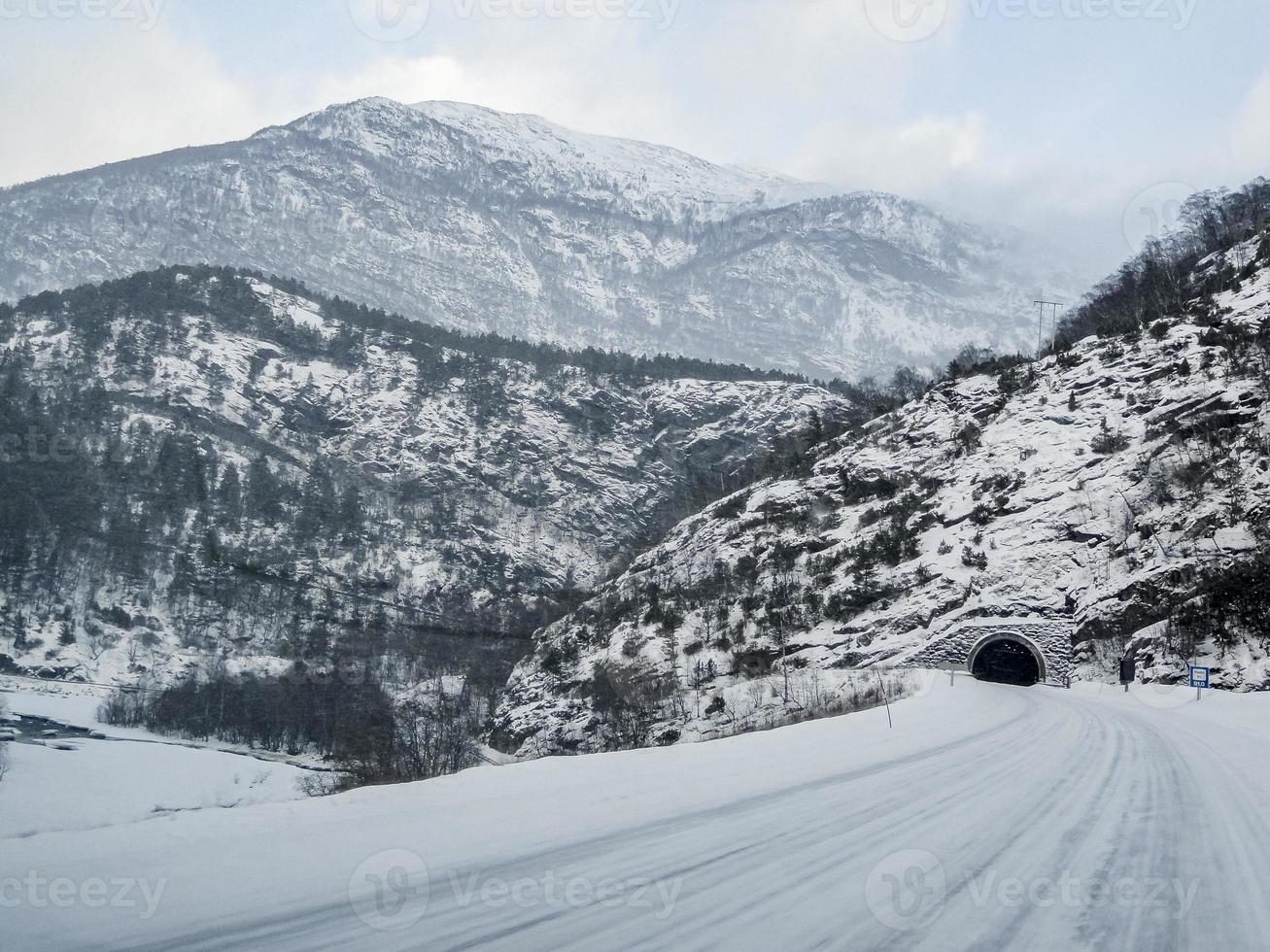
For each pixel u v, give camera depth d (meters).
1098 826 10.64
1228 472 66.81
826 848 9.35
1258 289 88.06
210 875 8.00
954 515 83.12
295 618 136.75
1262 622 52.59
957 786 13.71
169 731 84.81
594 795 12.89
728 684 71.00
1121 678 50.53
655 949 6.11
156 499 171.25
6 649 114.56
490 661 118.88
